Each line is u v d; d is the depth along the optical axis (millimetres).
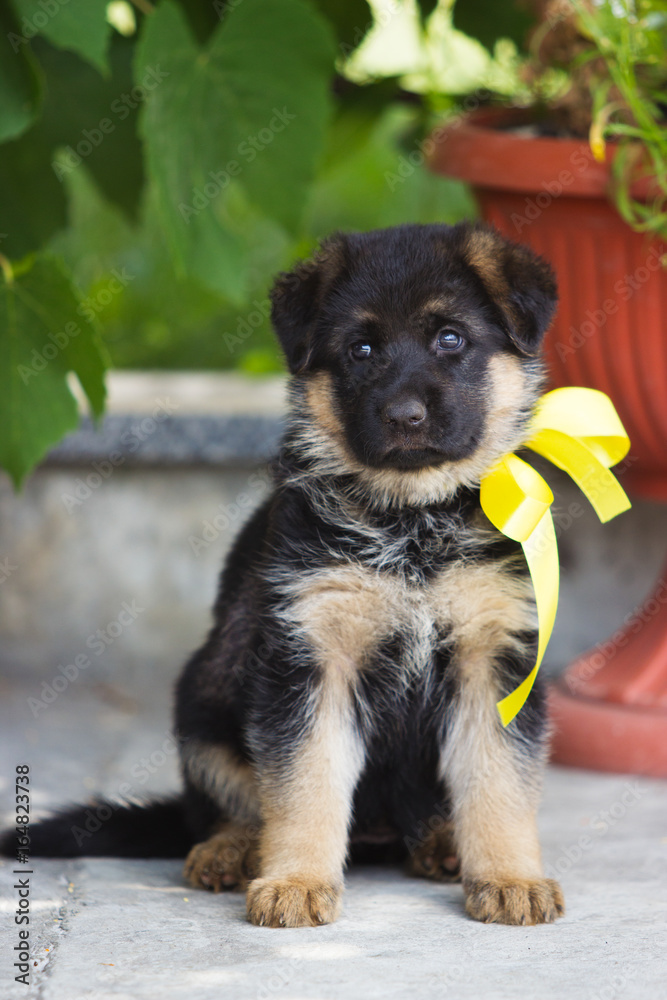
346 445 3189
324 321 3240
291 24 3848
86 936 2586
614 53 3902
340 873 2865
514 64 5113
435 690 3090
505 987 2266
